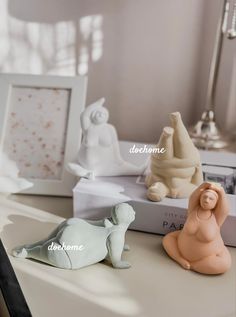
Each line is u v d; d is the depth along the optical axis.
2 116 0.74
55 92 0.75
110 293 0.50
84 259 0.53
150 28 0.87
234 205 0.59
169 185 0.60
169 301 0.49
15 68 0.88
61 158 0.73
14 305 0.47
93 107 0.64
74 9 0.85
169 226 0.60
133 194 0.61
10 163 0.73
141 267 0.55
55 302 0.48
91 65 0.90
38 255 0.54
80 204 0.61
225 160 0.73
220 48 0.79
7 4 0.82
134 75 0.92
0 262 0.54
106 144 0.65
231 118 0.94
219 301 0.49
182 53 0.89
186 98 0.94
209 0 0.85
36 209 0.68
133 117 0.96
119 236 0.54
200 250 0.53
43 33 0.86
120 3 0.85
